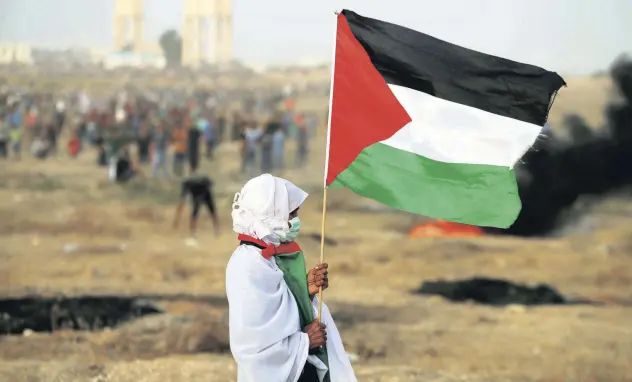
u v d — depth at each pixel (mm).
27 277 25156
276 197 6996
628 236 36812
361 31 7875
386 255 31328
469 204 7793
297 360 6801
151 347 16266
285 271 6992
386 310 21188
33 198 49469
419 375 14508
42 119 80688
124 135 69500
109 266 27250
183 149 61219
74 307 19781
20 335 17484
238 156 73938
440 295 23688
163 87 102750
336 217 46656
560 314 21328
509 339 18141
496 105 7785
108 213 42406
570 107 85250
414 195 7805
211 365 14727
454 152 7793
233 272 6859
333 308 21297
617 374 15234
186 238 36625
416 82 7816
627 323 20219
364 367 15180
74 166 68625
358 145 7816
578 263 30156
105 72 106500
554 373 15219
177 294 22859
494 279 25891
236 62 113938
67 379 13719
